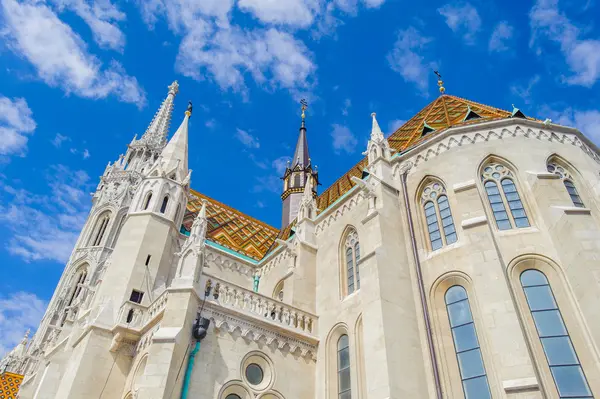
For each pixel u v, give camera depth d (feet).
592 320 61.26
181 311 71.82
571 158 84.69
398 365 66.95
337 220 106.32
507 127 88.48
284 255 120.98
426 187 90.48
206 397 68.33
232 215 165.27
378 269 76.28
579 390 59.00
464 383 65.98
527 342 61.31
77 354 82.33
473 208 77.77
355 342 82.23
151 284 98.22
